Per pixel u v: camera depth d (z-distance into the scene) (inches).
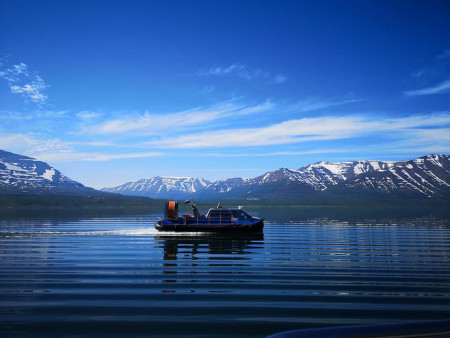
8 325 394.6
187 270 673.0
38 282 576.1
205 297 495.2
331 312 439.5
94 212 4180.6
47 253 880.3
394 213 4229.8
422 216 3253.0
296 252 916.6
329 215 3550.7
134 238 1230.9
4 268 689.0
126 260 781.3
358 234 1424.7
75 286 551.8
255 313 434.0
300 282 582.6
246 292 520.7
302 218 2859.3
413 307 460.8
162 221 1396.4
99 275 627.8
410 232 1513.3
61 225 1851.6
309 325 398.0
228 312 436.5
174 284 564.7
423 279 610.2
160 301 477.1
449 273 660.1
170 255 853.8
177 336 368.8
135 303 468.4
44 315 424.5
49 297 493.0
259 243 1109.7
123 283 570.3
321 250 951.6
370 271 673.0
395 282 587.8
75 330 382.3
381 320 414.0
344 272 662.5
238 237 1285.7
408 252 920.3
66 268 689.0
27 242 1104.2
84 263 743.7
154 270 671.1
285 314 431.5
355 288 548.1
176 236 1305.4
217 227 1365.7
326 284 569.9
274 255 862.5
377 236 1341.0
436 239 1227.9
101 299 485.4
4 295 502.6
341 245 1059.9
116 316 422.3
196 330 383.2
